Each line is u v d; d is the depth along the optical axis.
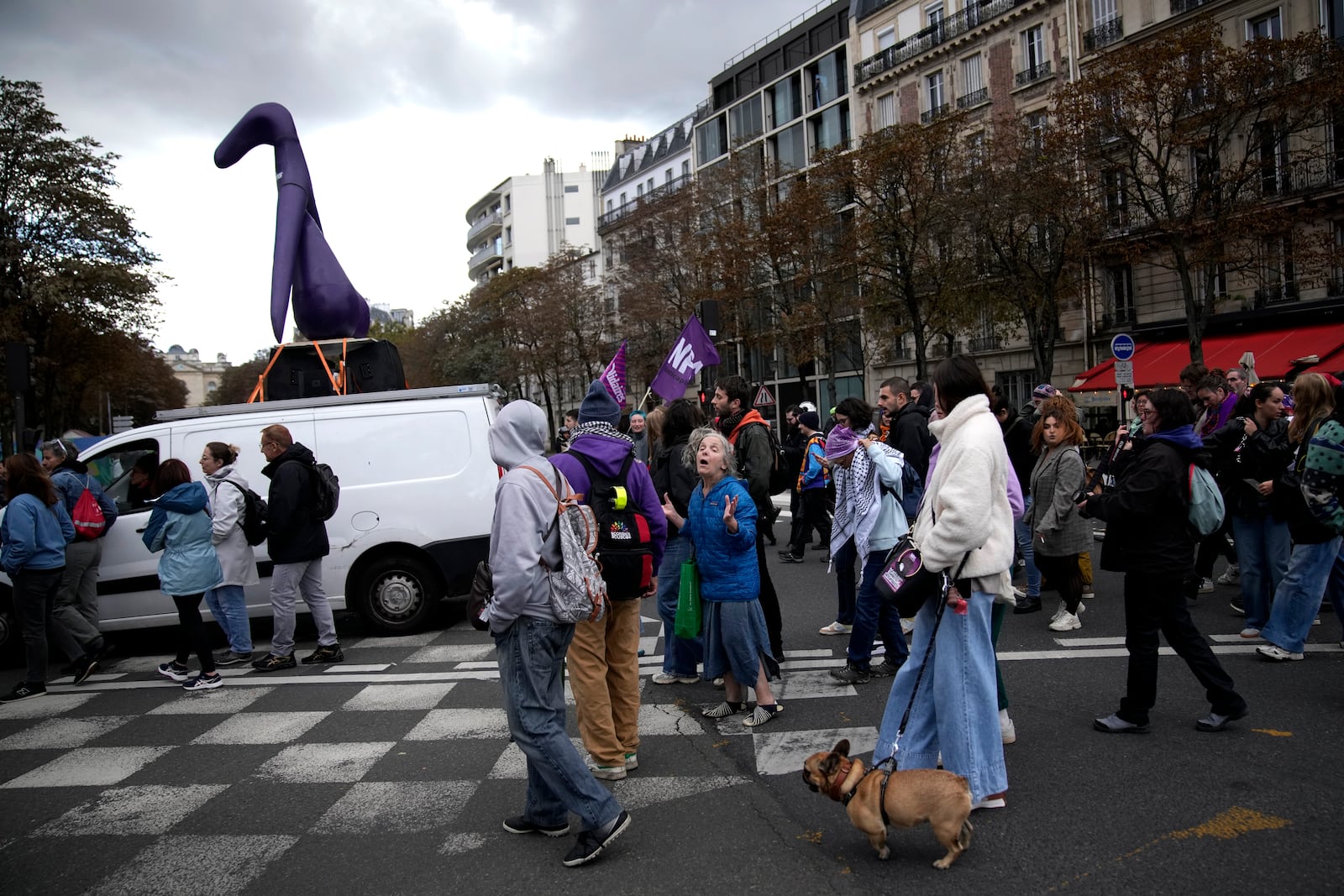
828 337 31.41
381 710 5.77
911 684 3.92
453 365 57.91
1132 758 4.30
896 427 6.98
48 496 6.57
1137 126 21.25
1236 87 20.06
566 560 3.62
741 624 4.98
